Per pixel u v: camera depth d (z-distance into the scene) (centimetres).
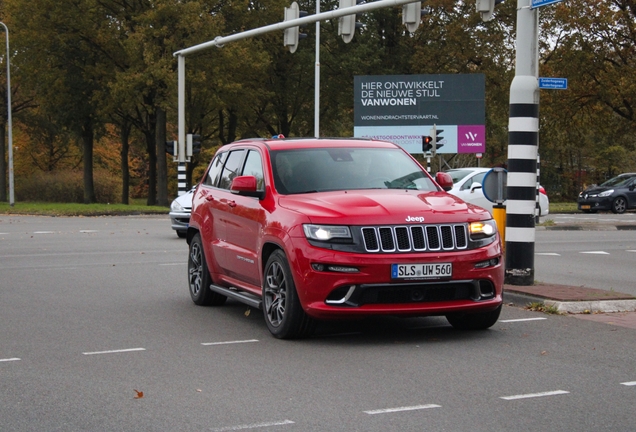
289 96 5156
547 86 1043
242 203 871
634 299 940
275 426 489
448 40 4825
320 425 490
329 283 711
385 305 716
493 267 751
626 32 3769
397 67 5241
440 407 530
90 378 619
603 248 1827
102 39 4362
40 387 592
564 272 1358
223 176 980
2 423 502
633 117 3925
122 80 4041
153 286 1170
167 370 644
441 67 5041
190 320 887
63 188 5841
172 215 2023
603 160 6619
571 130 4169
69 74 4553
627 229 2512
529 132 1036
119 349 728
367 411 521
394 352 707
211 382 603
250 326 848
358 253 710
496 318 789
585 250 1777
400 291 718
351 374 625
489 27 4769
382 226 718
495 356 688
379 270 706
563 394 562
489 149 6650
